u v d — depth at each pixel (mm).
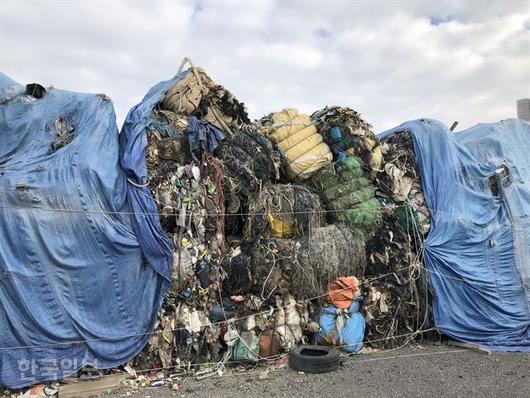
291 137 7574
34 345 5211
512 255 7984
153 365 5867
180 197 6293
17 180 5273
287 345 6438
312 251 6645
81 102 6160
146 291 5836
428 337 7688
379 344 7148
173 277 6016
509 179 8375
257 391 5395
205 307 6211
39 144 5809
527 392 5422
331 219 7418
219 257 6398
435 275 7570
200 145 6660
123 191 5836
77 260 5418
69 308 5367
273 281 6453
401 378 5840
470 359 6730
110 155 5953
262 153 7016
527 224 8172
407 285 7344
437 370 6180
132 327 5727
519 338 7578
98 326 5523
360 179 7504
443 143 8203
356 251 6977
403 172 8031
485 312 7637
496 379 5871
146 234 5773
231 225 6930
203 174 6602
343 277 6867
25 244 5188
